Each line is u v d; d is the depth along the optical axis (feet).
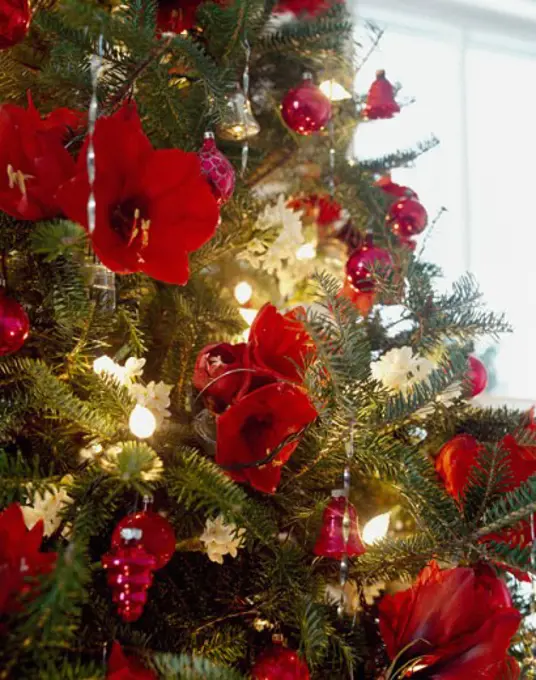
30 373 2.91
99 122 2.76
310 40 3.92
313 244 3.96
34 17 3.18
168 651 2.93
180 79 3.55
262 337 2.97
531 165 6.40
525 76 6.49
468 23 6.34
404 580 3.22
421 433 3.60
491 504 3.05
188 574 3.14
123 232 2.83
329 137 4.25
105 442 2.92
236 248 3.55
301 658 2.93
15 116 2.82
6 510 2.49
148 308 3.43
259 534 2.89
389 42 6.05
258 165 3.84
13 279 3.05
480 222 6.19
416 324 3.67
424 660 2.90
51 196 2.79
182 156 2.85
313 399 2.94
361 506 3.55
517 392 6.10
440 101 6.16
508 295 6.19
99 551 3.00
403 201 4.20
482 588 2.95
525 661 3.18
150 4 3.22
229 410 2.86
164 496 3.23
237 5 3.43
